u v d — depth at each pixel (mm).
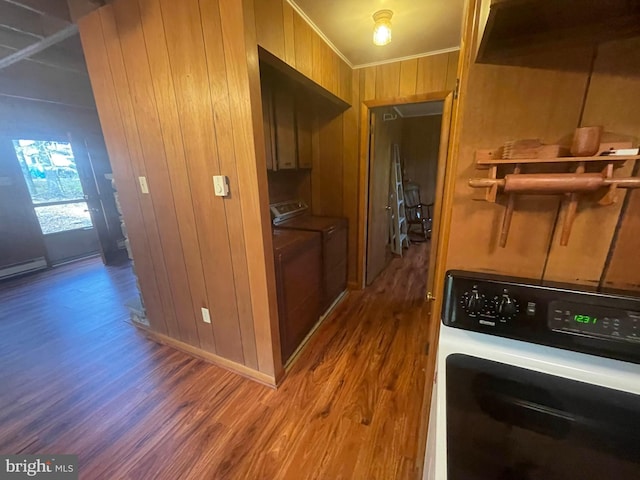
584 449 525
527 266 730
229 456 1340
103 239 4277
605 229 647
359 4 1613
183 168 1598
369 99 2578
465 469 505
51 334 2416
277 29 1475
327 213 3021
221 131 1412
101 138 4293
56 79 3273
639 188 589
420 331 2326
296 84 2412
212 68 1328
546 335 661
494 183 653
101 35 1578
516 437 542
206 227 1657
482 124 684
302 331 2158
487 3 513
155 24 1395
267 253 1555
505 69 640
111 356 2105
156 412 1600
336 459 1315
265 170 1461
